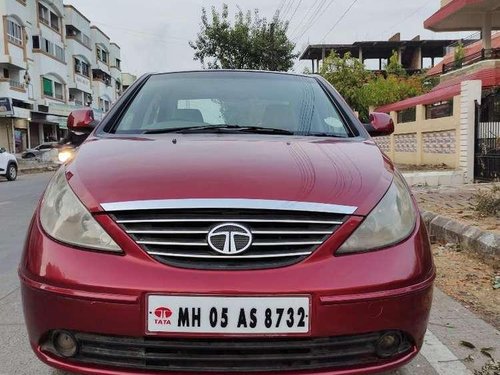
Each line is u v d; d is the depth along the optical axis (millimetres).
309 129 3223
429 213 6328
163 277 1989
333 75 25891
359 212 2158
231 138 2896
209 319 1972
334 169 2414
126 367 2008
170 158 2486
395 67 34344
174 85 3635
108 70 64688
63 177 2459
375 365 2062
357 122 3324
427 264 2238
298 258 2057
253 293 1964
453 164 12125
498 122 10797
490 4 19328
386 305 2043
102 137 2982
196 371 1978
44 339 2117
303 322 1988
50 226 2225
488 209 6363
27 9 39438
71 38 50281
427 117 14148
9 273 4750
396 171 2680
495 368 2723
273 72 3891
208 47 31172
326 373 2000
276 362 1999
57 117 44625
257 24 31469
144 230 2074
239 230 2047
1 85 35438
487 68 18000
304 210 2102
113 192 2188
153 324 1979
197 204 2078
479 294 4047
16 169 17938
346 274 2029
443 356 2977
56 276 2059
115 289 1985
